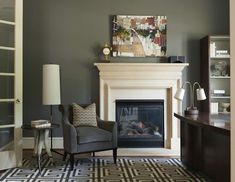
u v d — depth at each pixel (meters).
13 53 4.04
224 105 5.23
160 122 5.39
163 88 5.36
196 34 5.51
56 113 5.34
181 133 4.29
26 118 5.30
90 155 4.79
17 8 4.02
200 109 5.50
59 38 5.36
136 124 5.40
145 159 4.56
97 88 5.39
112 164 4.23
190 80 5.50
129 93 5.34
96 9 5.39
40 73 5.32
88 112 4.48
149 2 5.44
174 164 4.25
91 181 3.43
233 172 1.24
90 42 5.38
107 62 5.27
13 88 4.04
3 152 3.90
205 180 3.48
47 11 5.34
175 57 5.26
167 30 5.47
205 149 3.45
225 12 5.53
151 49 5.41
